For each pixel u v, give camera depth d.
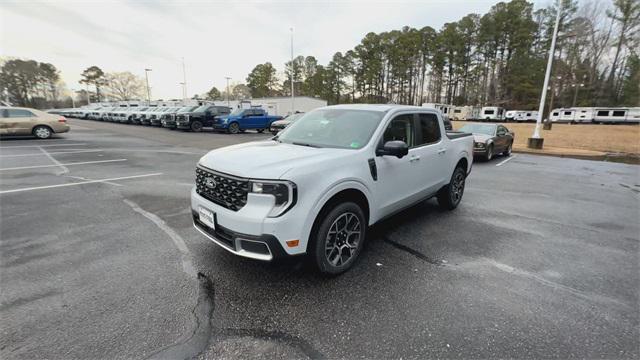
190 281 2.89
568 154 14.16
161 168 8.45
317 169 2.73
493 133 12.05
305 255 2.69
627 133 26.34
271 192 2.52
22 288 2.73
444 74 69.38
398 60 68.25
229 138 17.03
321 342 2.16
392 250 3.65
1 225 4.23
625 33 49.00
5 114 14.00
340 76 78.25
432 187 4.48
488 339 2.20
